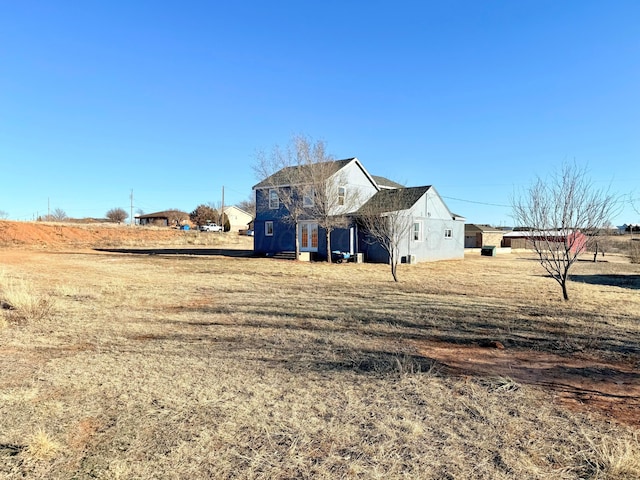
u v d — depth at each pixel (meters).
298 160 23.38
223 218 63.34
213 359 5.38
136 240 38.72
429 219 25.91
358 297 10.41
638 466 2.91
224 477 2.83
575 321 7.71
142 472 2.87
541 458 3.05
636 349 5.88
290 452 3.13
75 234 36.88
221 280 13.80
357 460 3.03
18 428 3.49
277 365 5.16
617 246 36.22
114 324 7.28
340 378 4.71
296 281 13.80
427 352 5.73
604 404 4.00
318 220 23.03
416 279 14.88
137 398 4.12
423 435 3.41
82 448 3.19
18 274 14.24
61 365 5.09
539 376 4.80
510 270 19.55
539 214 10.48
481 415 3.76
